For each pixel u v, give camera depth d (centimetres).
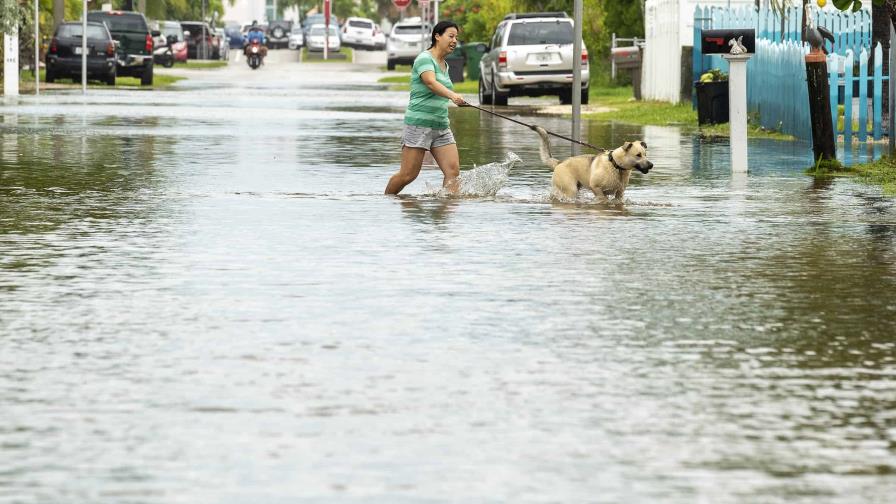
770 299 1380
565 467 826
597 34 8238
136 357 1108
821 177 2662
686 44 5525
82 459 837
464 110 5638
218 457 841
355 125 4275
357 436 886
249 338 1179
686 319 1276
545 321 1259
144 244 1731
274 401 971
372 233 1841
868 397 998
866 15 4509
